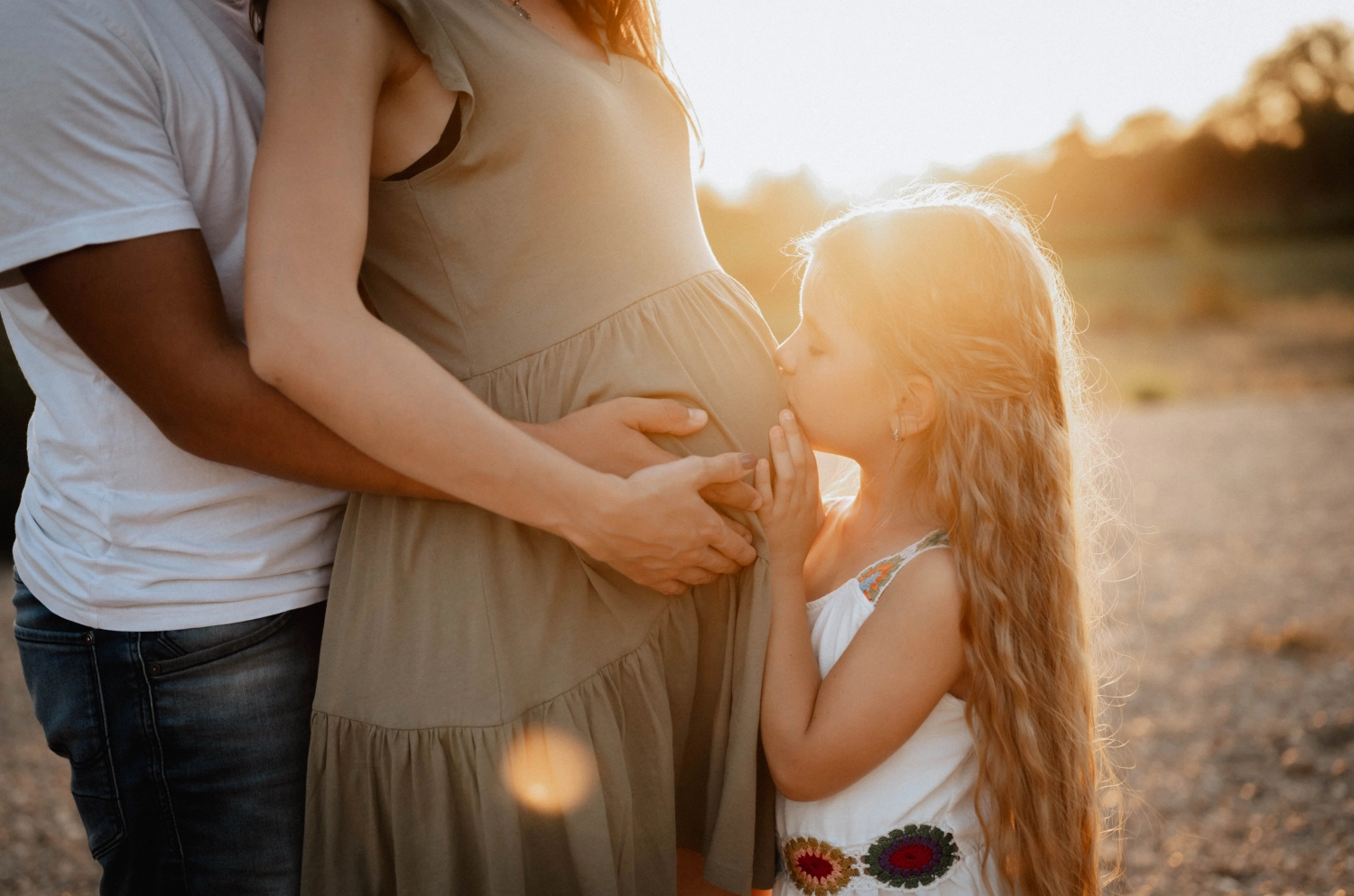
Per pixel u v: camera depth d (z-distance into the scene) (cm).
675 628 138
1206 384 1301
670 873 136
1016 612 144
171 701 128
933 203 157
